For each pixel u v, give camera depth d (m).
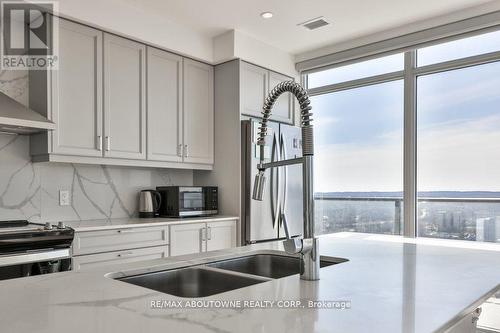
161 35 3.34
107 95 3.01
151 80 3.33
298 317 0.81
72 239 2.47
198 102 3.75
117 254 2.79
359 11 3.25
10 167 2.82
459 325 0.90
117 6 3.03
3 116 2.36
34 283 1.09
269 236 3.77
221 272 1.37
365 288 1.05
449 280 1.15
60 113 2.75
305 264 1.15
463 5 3.15
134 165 3.23
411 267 1.34
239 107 3.71
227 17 3.35
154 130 3.34
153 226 3.02
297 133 4.11
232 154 3.74
